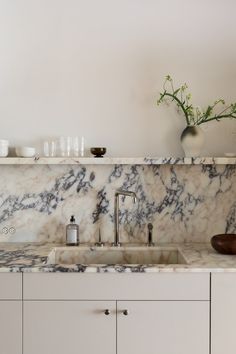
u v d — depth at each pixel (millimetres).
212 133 2408
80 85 2402
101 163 2225
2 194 2408
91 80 2402
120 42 2400
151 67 2400
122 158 2225
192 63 2402
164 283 1810
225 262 1906
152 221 2400
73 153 2371
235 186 2385
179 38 2398
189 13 2398
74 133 2402
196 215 2391
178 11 2396
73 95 2402
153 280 1810
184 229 2395
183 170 2391
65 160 2230
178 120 2402
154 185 2398
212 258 1995
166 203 2395
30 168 2406
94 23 2398
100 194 2402
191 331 1809
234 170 2387
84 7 2393
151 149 2404
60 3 2393
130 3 2395
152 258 2275
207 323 1808
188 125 2328
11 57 2400
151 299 1811
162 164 2314
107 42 2400
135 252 2277
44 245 2326
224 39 2398
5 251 2146
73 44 2400
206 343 1808
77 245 2320
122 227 2406
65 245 2326
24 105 2406
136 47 2400
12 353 1817
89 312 1814
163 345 1813
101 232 2408
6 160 2232
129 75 2402
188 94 2404
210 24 2398
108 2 2393
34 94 2406
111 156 2402
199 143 2287
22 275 1815
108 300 1812
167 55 2402
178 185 2391
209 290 1808
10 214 2412
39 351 1818
